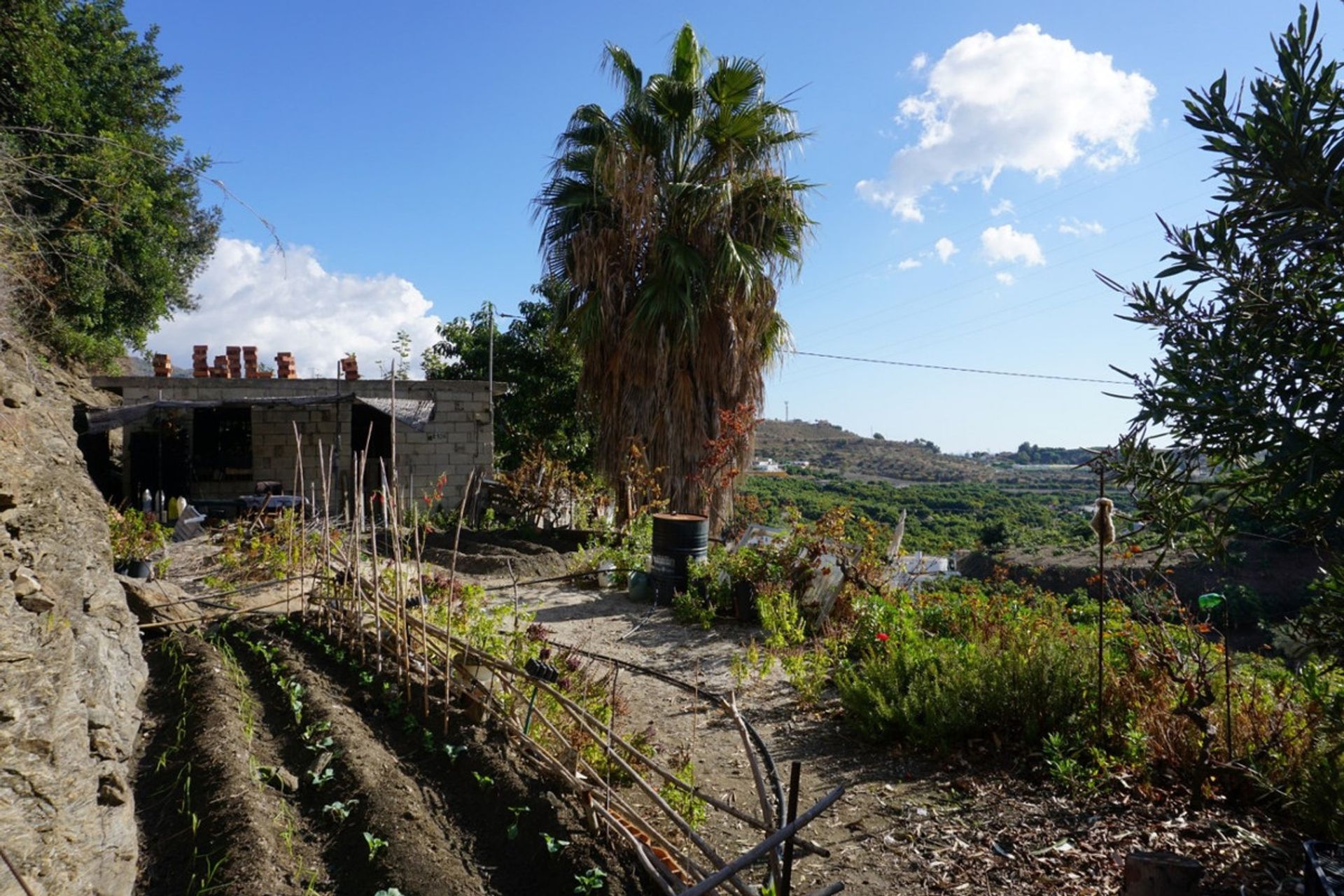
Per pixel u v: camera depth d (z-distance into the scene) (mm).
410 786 3740
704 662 7184
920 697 5332
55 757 2602
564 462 15586
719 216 14000
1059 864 3686
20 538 3078
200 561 9141
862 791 4578
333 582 6289
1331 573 2787
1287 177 2316
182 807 3389
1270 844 3674
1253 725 4344
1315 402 2318
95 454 16156
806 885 3613
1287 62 2309
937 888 3551
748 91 14086
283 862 3059
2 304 3854
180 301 19328
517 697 4637
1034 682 5055
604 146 13891
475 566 10508
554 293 15641
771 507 13492
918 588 9398
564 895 3053
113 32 17656
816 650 7016
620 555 10539
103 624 4230
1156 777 4379
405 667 4809
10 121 11648
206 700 4391
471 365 20016
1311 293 2477
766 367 15289
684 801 4195
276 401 14000
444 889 2947
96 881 2617
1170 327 2703
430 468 16219
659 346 13734
